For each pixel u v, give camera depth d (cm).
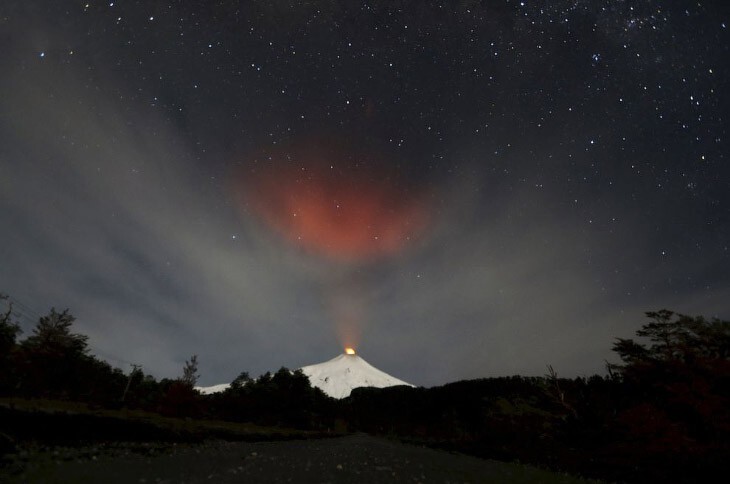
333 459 2114
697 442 1973
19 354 3138
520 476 1928
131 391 5569
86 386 3734
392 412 10656
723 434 1994
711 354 2441
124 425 2314
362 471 1684
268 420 6238
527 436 3600
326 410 8512
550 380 3397
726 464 1722
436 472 1867
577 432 2839
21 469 1097
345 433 7581
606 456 2281
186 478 1198
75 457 1404
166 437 2475
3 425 1686
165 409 4200
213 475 1290
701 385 2145
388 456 2606
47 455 1367
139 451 1786
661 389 2428
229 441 2992
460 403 9350
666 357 2484
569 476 2000
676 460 1902
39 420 1872
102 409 2794
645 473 1883
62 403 2603
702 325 2531
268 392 6825
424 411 10056
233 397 6212
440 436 6856
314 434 5425
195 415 4369
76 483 1005
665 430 2078
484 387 9950
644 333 2719
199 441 2688
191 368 4978
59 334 3675
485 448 3659
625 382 2880
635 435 2166
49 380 3194
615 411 2702
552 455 2708
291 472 1497
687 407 2191
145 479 1133
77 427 1992
